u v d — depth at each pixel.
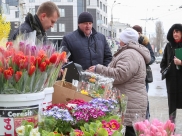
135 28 4.99
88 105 1.72
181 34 4.25
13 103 1.52
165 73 4.38
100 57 3.74
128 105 2.71
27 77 1.55
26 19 2.88
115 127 1.58
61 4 41.53
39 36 2.50
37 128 1.47
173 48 4.32
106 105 1.81
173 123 1.65
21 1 15.48
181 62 4.14
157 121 1.67
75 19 41.78
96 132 1.43
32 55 1.70
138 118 1.82
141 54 2.83
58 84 2.28
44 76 1.64
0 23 4.37
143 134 1.57
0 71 1.52
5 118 1.52
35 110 1.58
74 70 2.59
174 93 4.30
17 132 1.37
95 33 3.80
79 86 2.38
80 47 3.61
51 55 1.82
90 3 45.72
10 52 1.61
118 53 2.95
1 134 1.54
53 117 1.56
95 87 2.32
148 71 4.49
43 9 2.89
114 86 2.81
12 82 1.54
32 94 1.56
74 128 1.63
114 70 2.71
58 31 41.59
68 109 1.69
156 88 10.43
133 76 2.75
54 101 2.09
